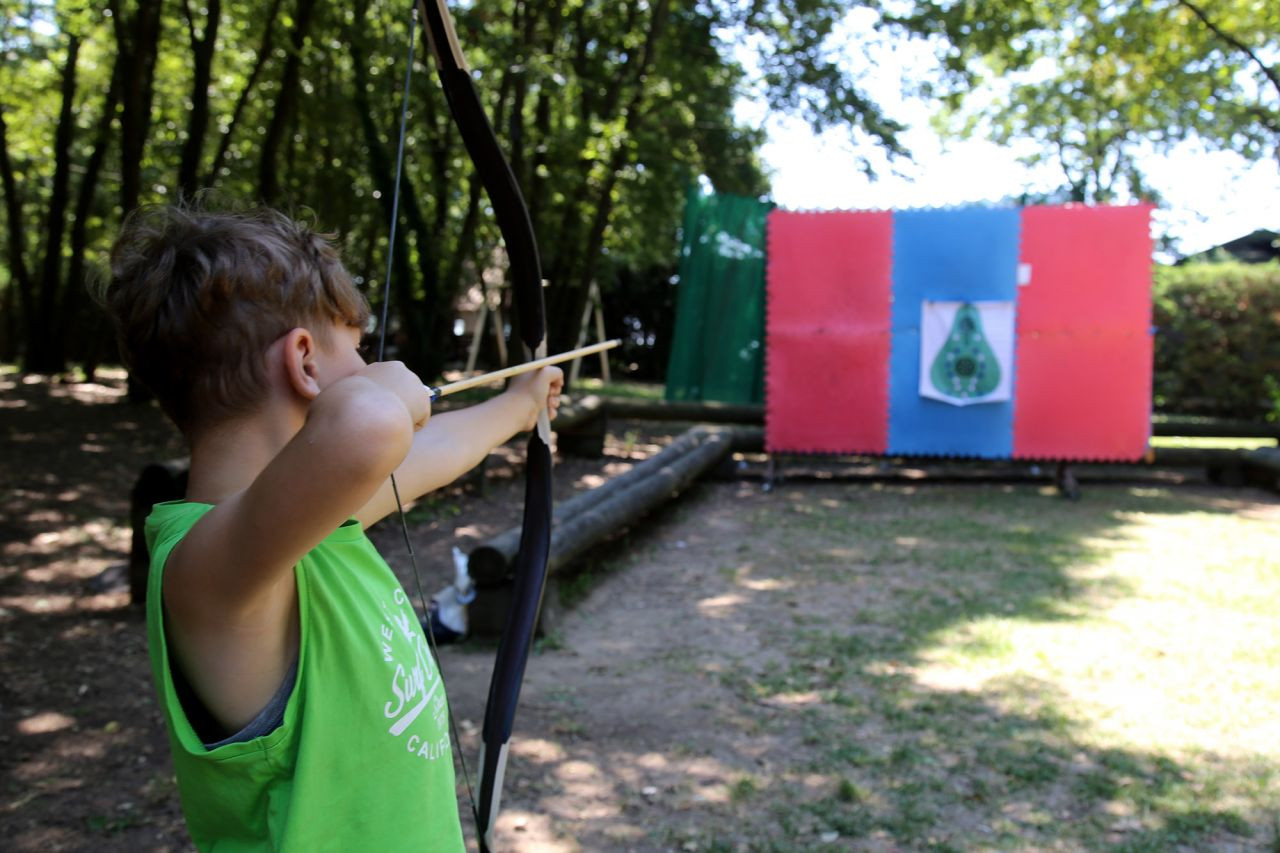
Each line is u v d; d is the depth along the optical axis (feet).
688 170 44.50
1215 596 17.49
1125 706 12.55
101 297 3.27
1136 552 21.08
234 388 3.06
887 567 19.83
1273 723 12.01
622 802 10.19
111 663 13.97
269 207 3.56
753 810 10.02
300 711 3.08
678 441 28.22
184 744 2.97
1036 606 16.89
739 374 37.60
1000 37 32.32
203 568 2.73
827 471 32.63
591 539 17.02
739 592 18.08
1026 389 28.37
